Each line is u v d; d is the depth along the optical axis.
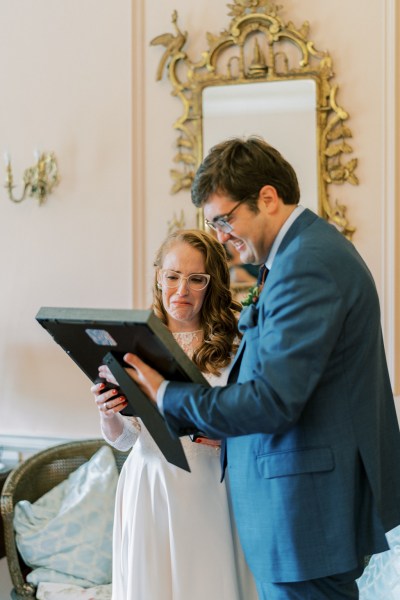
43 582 2.66
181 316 2.06
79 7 3.44
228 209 1.61
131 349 1.60
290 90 3.14
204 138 3.23
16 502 2.82
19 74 3.53
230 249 3.16
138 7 3.34
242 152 1.62
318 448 1.56
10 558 2.67
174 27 3.29
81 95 3.44
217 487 2.03
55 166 3.46
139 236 3.36
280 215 1.64
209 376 2.07
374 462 1.58
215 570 1.97
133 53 3.34
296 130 3.14
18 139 3.54
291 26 3.13
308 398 1.48
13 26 3.54
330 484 1.55
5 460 3.54
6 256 3.56
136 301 3.37
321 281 1.51
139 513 2.03
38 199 3.50
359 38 3.09
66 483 3.00
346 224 3.10
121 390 1.81
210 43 3.22
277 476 1.58
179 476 2.01
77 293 3.46
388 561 2.21
